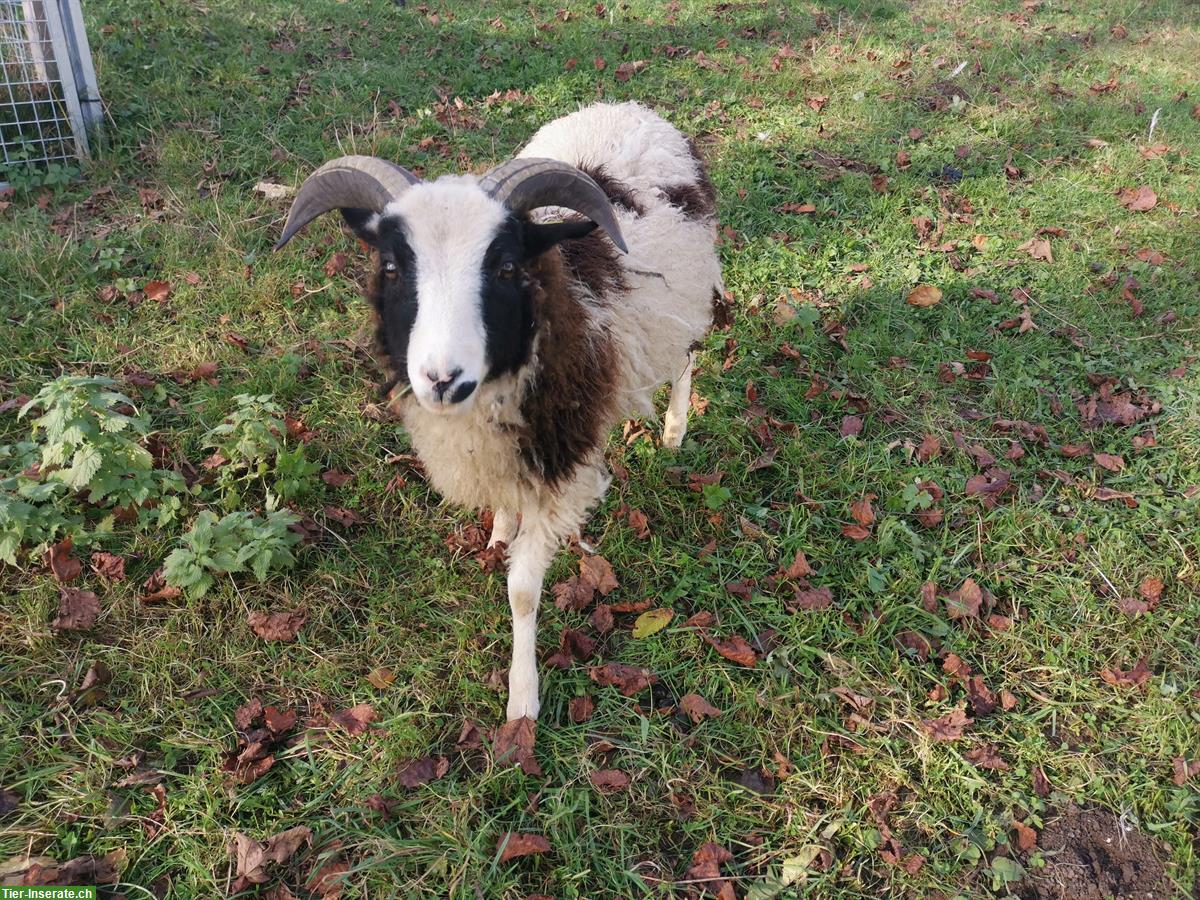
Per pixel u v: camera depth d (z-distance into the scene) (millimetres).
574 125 1271
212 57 2340
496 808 922
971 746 984
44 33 1872
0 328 1463
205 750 953
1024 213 1947
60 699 985
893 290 1688
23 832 864
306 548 1179
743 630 1115
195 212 1783
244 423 1233
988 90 2500
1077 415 1437
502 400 910
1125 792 943
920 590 1148
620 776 939
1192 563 1180
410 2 2873
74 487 1115
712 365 1518
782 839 901
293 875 860
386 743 959
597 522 1260
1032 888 870
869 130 2248
